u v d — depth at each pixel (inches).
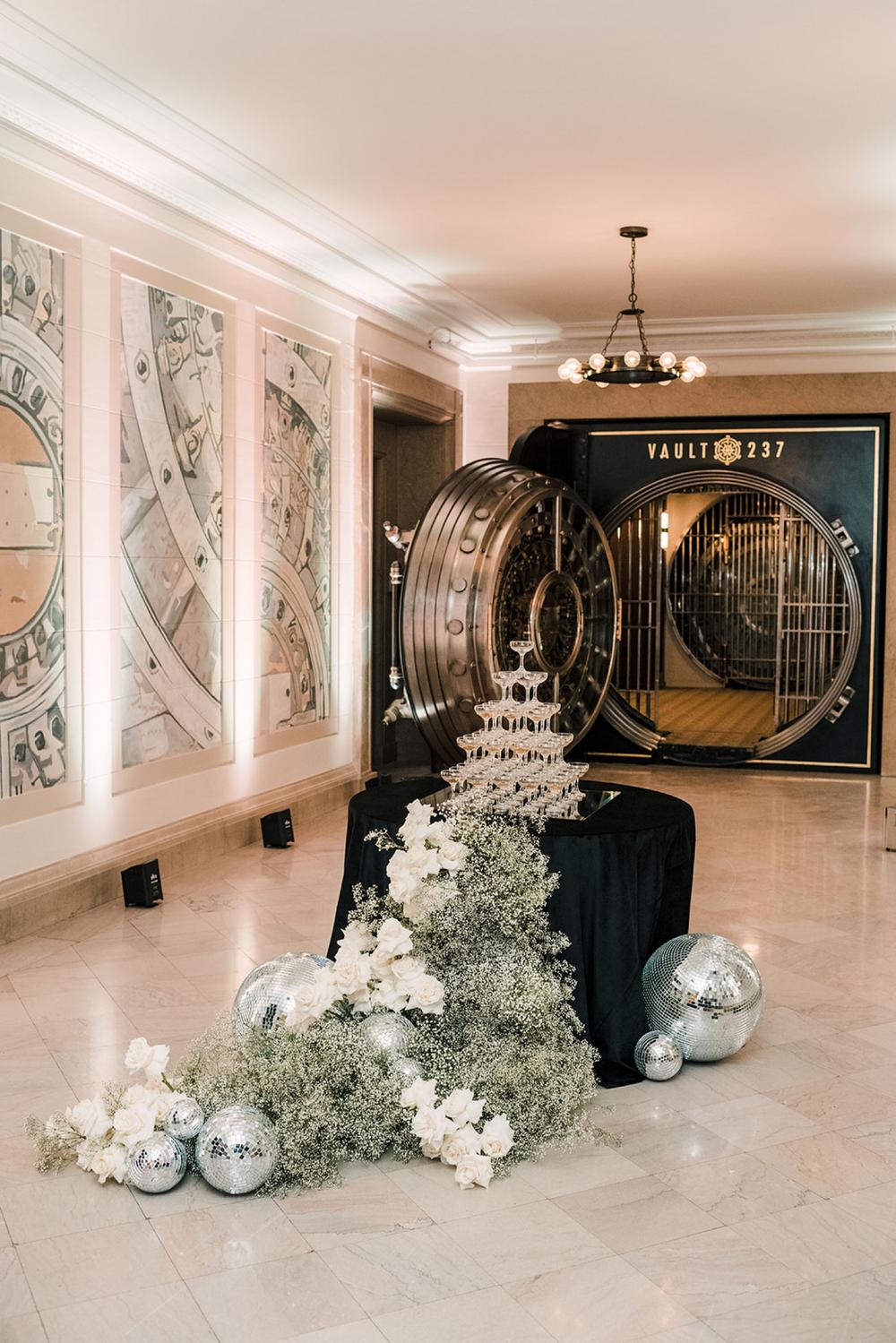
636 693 424.2
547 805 156.9
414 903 137.9
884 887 238.1
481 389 389.4
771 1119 134.8
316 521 295.9
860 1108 137.6
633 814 159.2
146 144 205.2
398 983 135.0
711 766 388.8
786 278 306.7
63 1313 98.0
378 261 289.4
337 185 233.8
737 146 212.8
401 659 299.6
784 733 383.6
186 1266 104.9
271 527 273.1
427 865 137.2
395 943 133.9
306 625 292.5
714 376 373.7
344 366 308.5
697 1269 104.8
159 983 176.2
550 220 257.1
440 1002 135.0
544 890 139.9
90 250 206.2
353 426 313.4
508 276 305.6
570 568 340.2
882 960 191.8
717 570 650.8
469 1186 119.3
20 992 171.9
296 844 266.1
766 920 213.8
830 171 225.8
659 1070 143.9
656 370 294.2
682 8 160.7
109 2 159.0
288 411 278.8
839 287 315.9
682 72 181.3
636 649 418.3
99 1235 109.9
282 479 277.4
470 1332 95.9
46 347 195.5
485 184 233.8
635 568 418.6
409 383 347.3
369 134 206.8
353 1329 96.3
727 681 650.8
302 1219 112.9
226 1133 116.4
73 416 202.8
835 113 197.0
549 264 293.7
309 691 295.3
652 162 221.3
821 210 249.6
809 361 366.3
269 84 185.9
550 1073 130.0
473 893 138.7
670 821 155.6
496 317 351.9
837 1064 150.6
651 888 152.3
